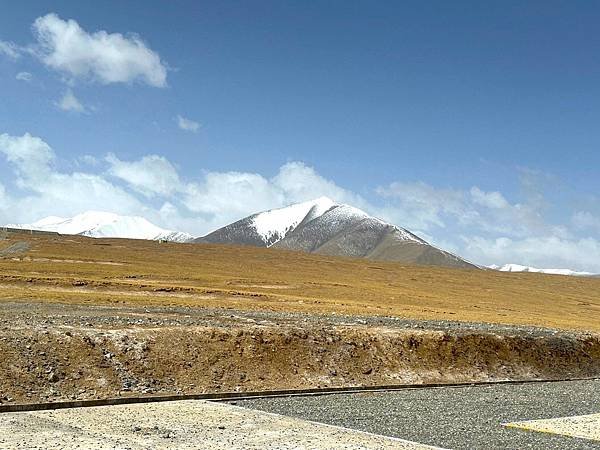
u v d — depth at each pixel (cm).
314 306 8344
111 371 4012
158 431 2930
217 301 8194
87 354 4072
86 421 3108
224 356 4541
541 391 4816
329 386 4547
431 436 3081
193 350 4481
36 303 6294
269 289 11188
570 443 3008
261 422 3228
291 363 4716
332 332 5222
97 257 15762
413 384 4816
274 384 4422
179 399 3838
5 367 3709
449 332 5716
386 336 5344
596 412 3941
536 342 5997
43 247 17250
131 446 2612
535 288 17200
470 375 5256
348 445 2783
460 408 3900
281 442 2795
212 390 4122
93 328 4441
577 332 7031
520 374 5503
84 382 3834
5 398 3484
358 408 3791
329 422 3353
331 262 19625
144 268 13712
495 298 13600
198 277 12381
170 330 4616
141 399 3719
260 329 4953
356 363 4944
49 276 10331
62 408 3453
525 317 9675
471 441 2997
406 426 3303
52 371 3816
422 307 9831
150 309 6188
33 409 3388
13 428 2888
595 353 6203
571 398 4509
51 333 4156
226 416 3356
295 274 15512
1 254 15012
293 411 3634
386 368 5000
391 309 8694
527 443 2983
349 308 8319
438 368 5212
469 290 15038
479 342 5688
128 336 4384
